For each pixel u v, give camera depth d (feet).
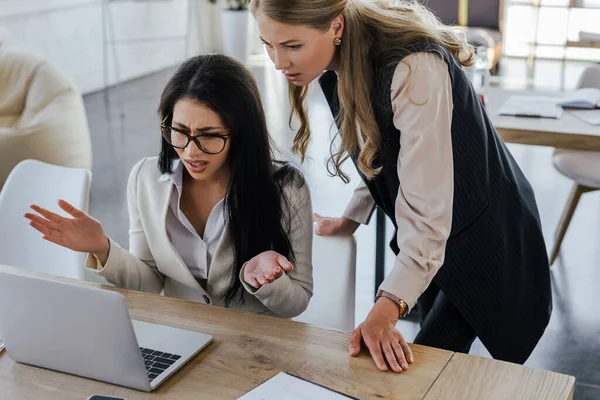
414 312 9.32
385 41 4.98
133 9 22.34
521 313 5.98
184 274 5.73
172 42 24.21
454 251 5.51
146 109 19.25
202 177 5.38
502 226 5.65
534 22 22.20
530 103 9.64
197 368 4.50
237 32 23.45
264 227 5.59
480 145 5.35
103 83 21.45
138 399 4.23
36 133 12.07
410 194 4.86
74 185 6.70
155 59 23.62
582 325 9.19
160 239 5.74
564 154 10.18
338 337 4.79
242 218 5.54
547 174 14.32
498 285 5.69
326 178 14.11
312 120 17.33
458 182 5.33
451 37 5.26
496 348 5.87
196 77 5.22
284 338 4.79
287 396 4.16
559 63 22.65
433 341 5.90
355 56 4.94
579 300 9.77
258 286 5.15
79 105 12.97
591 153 10.16
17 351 4.61
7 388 4.40
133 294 5.44
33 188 6.89
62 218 5.32
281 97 19.65
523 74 21.21
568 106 9.55
